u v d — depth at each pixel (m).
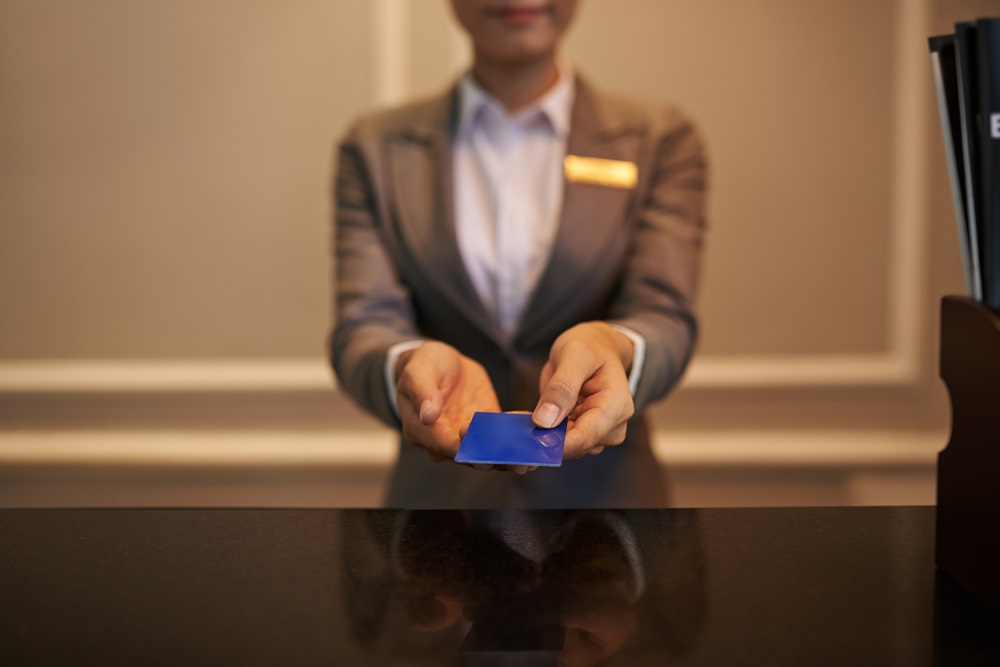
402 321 1.15
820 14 1.96
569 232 1.15
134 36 2.02
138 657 0.37
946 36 0.45
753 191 2.02
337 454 2.12
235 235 2.08
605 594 0.43
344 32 2.00
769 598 0.42
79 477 2.17
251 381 2.11
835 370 2.05
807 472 2.09
